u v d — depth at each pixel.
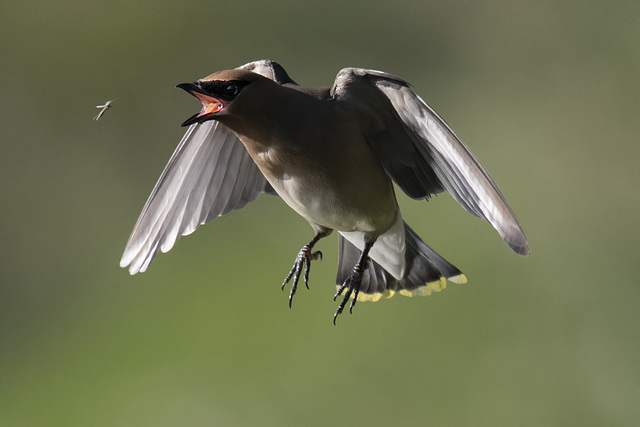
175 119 17.27
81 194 16.59
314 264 13.81
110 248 16.16
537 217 15.66
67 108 17.17
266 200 14.91
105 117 17.11
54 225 16.30
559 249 14.94
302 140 6.89
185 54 17.77
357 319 12.84
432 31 18.22
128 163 16.83
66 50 17.44
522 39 18.05
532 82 17.75
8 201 16.45
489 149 17.02
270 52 17.94
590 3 17.95
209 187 7.76
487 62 18.00
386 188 7.30
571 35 17.94
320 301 13.27
